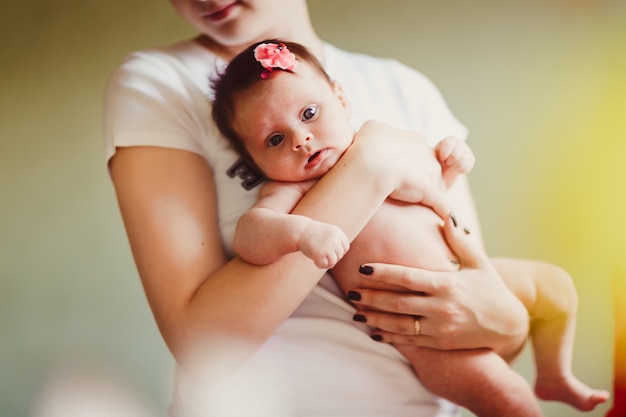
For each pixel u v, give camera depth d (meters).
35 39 1.93
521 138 1.80
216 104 1.27
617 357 1.71
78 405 1.87
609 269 1.75
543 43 1.81
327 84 1.30
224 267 1.15
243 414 1.18
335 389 1.20
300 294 1.14
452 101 1.81
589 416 1.69
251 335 1.12
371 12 1.84
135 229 1.19
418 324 1.19
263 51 1.27
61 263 1.88
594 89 1.80
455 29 1.82
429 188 1.26
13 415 1.84
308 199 1.17
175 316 1.14
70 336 1.87
